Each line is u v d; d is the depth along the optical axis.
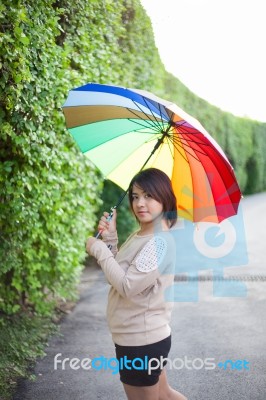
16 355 4.68
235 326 5.72
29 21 4.14
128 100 3.16
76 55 6.10
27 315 5.73
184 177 3.34
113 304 2.84
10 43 4.07
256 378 4.33
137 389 2.83
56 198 5.62
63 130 5.73
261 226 14.25
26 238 5.37
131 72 9.66
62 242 6.24
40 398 3.98
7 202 4.87
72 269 6.73
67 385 4.24
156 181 2.87
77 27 6.11
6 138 4.62
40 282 6.07
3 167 4.58
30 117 4.78
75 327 5.82
